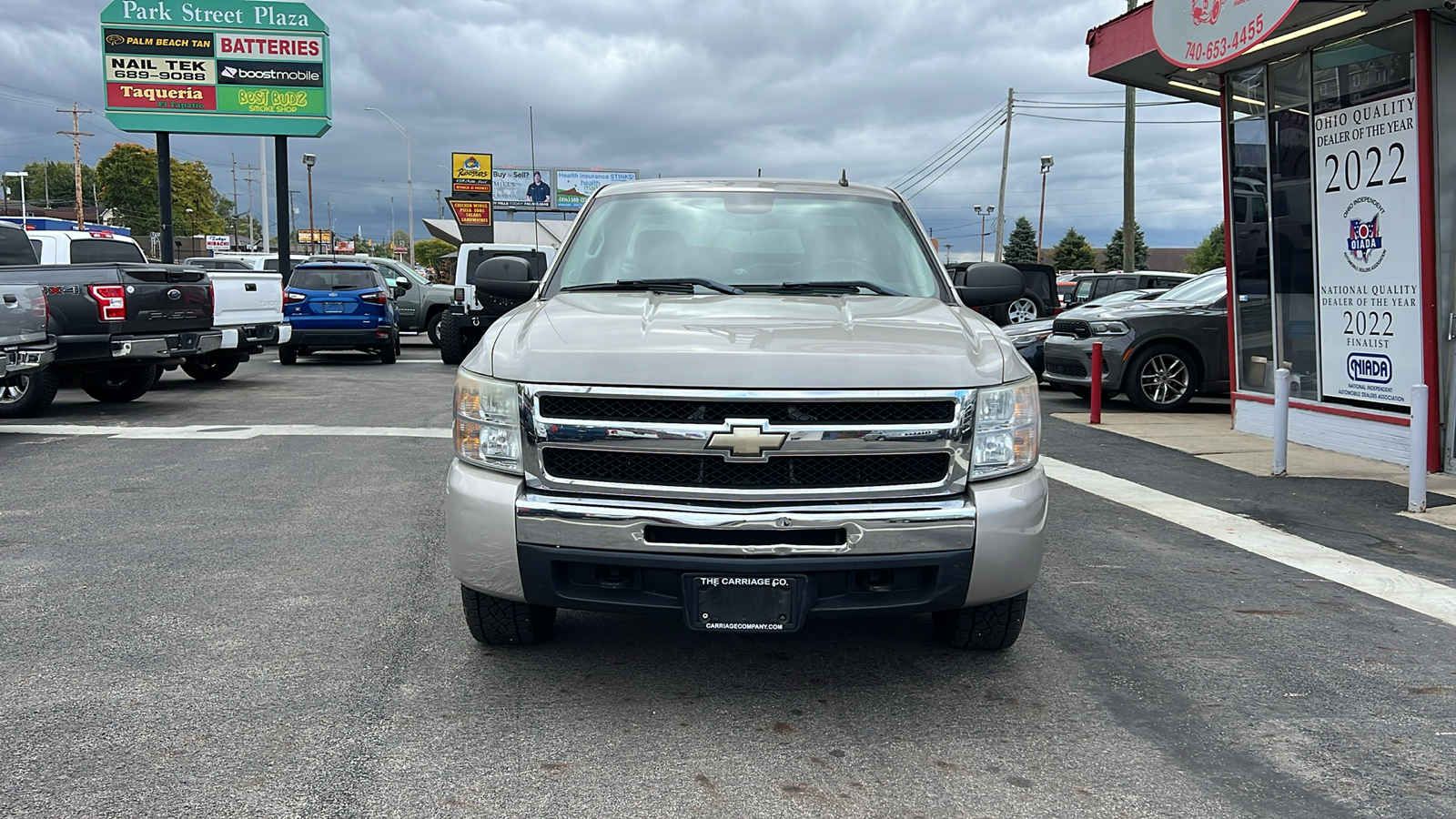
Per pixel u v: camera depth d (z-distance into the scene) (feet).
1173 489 24.64
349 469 25.81
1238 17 26.55
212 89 87.20
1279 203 31.68
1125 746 10.71
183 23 86.28
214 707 11.39
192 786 9.57
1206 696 12.08
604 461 10.78
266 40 87.20
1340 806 9.52
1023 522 10.94
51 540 18.71
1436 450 26.45
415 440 30.27
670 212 16.22
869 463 10.74
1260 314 32.99
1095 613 15.12
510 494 10.87
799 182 17.21
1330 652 13.69
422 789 9.59
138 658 12.86
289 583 16.11
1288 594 16.31
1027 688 12.23
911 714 11.41
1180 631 14.43
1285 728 11.23
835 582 10.76
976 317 13.37
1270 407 32.50
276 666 12.62
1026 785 9.82
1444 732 11.21
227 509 21.33
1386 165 27.37
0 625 14.06
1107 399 43.78
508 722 11.09
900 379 10.68
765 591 10.60
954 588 10.85
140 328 36.58
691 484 10.64
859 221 16.26
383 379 50.62
